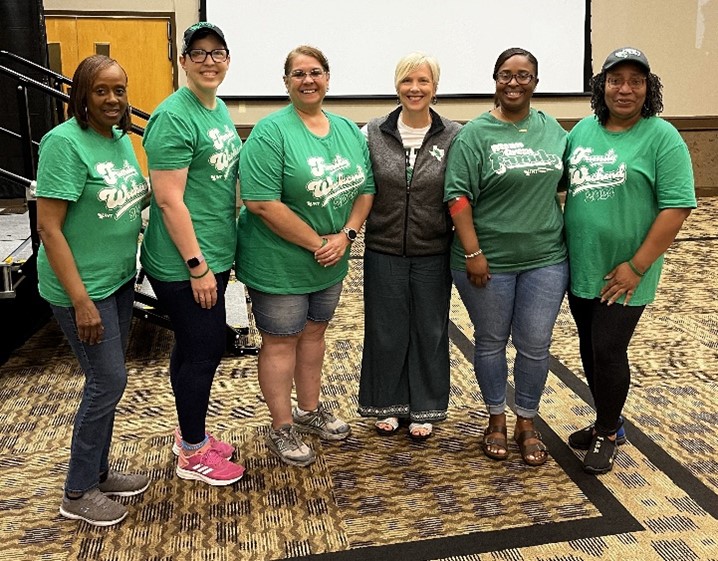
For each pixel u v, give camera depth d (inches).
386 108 267.3
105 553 80.8
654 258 86.4
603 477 96.3
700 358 135.9
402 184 94.0
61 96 133.1
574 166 89.6
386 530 85.1
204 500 91.0
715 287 180.2
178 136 79.0
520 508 89.4
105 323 78.9
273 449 101.3
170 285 85.0
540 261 92.6
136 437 107.3
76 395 122.6
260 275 91.6
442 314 101.6
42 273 78.4
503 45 270.5
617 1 274.5
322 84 87.5
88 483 85.3
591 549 81.3
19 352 142.0
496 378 99.7
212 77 81.2
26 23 190.9
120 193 76.7
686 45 282.8
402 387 106.0
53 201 72.0
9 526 85.4
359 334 150.3
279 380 97.6
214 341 87.9
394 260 97.8
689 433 108.0
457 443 105.6
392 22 262.4
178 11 247.0
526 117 90.4
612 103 85.6
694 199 84.6
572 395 121.9
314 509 89.2
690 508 89.2
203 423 93.2
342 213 92.4
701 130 291.6
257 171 86.1
